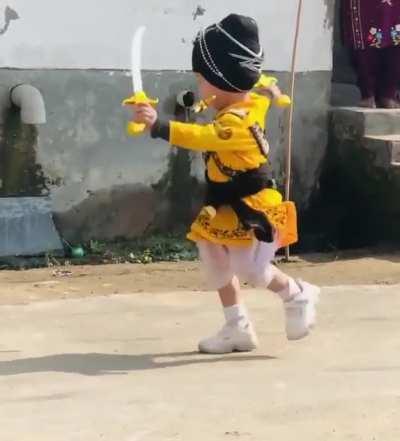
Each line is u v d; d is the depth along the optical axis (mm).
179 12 6480
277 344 4477
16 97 6141
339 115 6910
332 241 6996
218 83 4148
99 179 6457
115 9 6352
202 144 4062
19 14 6176
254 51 4145
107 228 6516
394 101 7016
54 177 6371
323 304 5070
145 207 6578
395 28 6910
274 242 4199
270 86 4340
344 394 3889
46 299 5285
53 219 6391
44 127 6305
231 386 3975
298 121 6879
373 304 5082
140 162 6523
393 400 3834
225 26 4145
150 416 3711
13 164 6285
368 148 6699
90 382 4051
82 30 6305
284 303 4281
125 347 4477
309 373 4113
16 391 3971
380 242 6801
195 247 6566
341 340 4527
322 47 6879
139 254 6453
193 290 5461
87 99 6367
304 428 3609
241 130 4082
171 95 6520
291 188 6918
